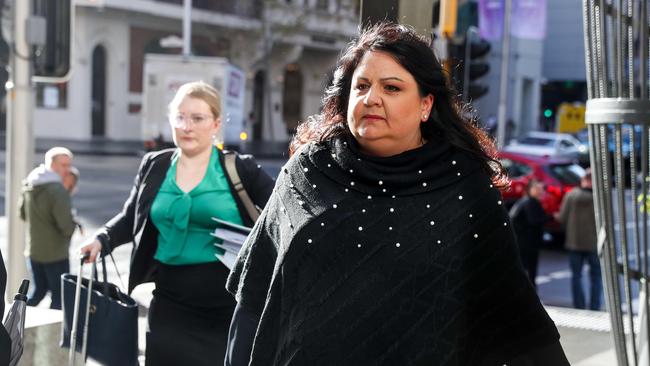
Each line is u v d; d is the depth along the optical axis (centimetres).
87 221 1630
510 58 5894
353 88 254
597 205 250
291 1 4494
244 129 3128
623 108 236
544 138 3394
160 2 3838
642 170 238
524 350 249
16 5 785
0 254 296
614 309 248
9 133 802
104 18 3788
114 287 429
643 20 233
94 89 3875
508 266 244
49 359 500
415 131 249
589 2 248
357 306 237
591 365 542
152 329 448
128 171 2634
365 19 385
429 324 236
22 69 792
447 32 1012
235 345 265
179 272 440
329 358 238
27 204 789
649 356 241
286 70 5059
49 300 888
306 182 252
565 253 1633
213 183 443
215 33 4197
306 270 243
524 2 2906
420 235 238
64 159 869
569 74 6775
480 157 252
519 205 1129
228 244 425
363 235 239
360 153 249
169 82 2748
